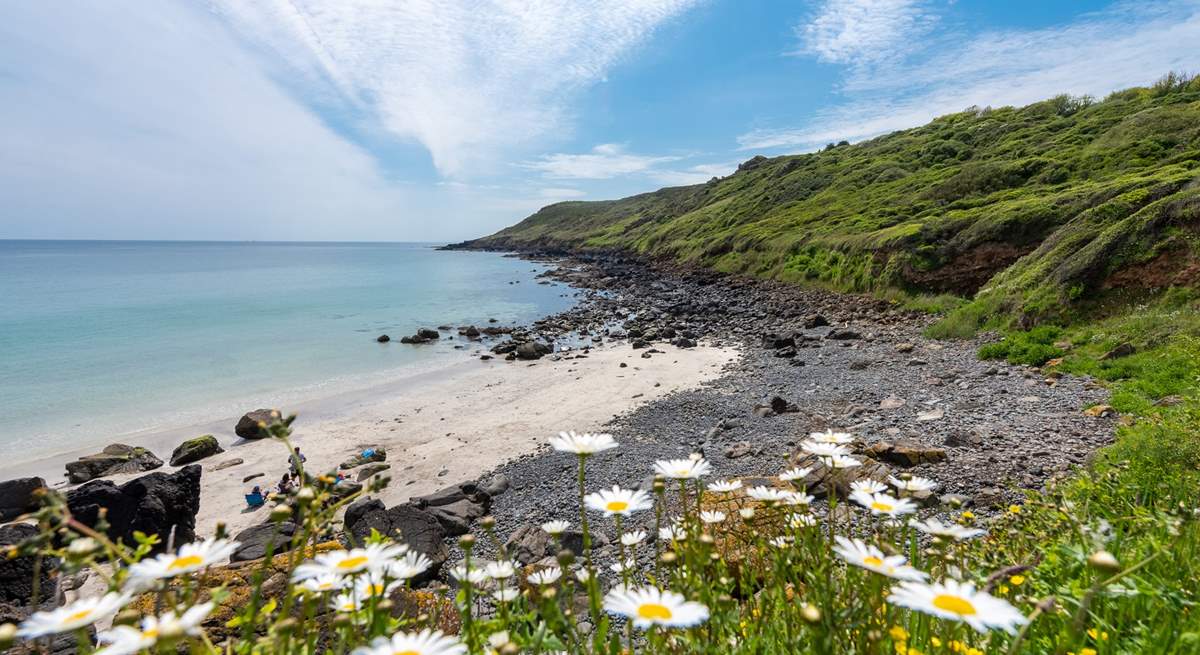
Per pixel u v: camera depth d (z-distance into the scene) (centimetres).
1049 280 2016
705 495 352
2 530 725
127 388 2309
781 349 2497
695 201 11319
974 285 2858
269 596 492
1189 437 600
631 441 1531
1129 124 4053
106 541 129
